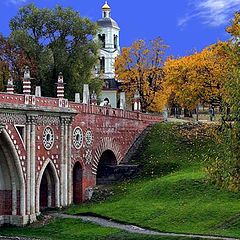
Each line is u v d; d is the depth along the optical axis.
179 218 64.38
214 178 45.88
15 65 111.31
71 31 116.06
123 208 71.81
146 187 78.62
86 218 70.31
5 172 69.31
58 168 76.75
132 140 99.69
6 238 62.94
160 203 71.75
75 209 76.25
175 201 71.56
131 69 132.12
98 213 71.44
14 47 112.75
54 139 75.69
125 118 96.81
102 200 80.56
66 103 77.88
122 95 111.19
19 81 110.31
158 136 101.75
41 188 77.44
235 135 44.88
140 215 67.81
